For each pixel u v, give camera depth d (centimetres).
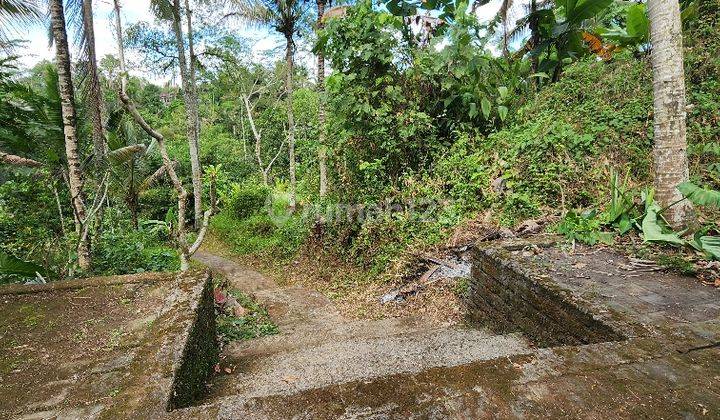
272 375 330
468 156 711
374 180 778
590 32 903
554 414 183
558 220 548
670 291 331
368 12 768
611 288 339
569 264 397
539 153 641
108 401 206
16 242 663
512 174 639
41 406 204
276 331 512
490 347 352
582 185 587
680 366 219
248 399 197
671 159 438
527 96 862
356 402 192
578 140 618
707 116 596
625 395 195
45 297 360
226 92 2342
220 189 1695
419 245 624
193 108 1259
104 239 730
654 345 240
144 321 306
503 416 181
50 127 757
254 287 791
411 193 698
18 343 278
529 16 881
